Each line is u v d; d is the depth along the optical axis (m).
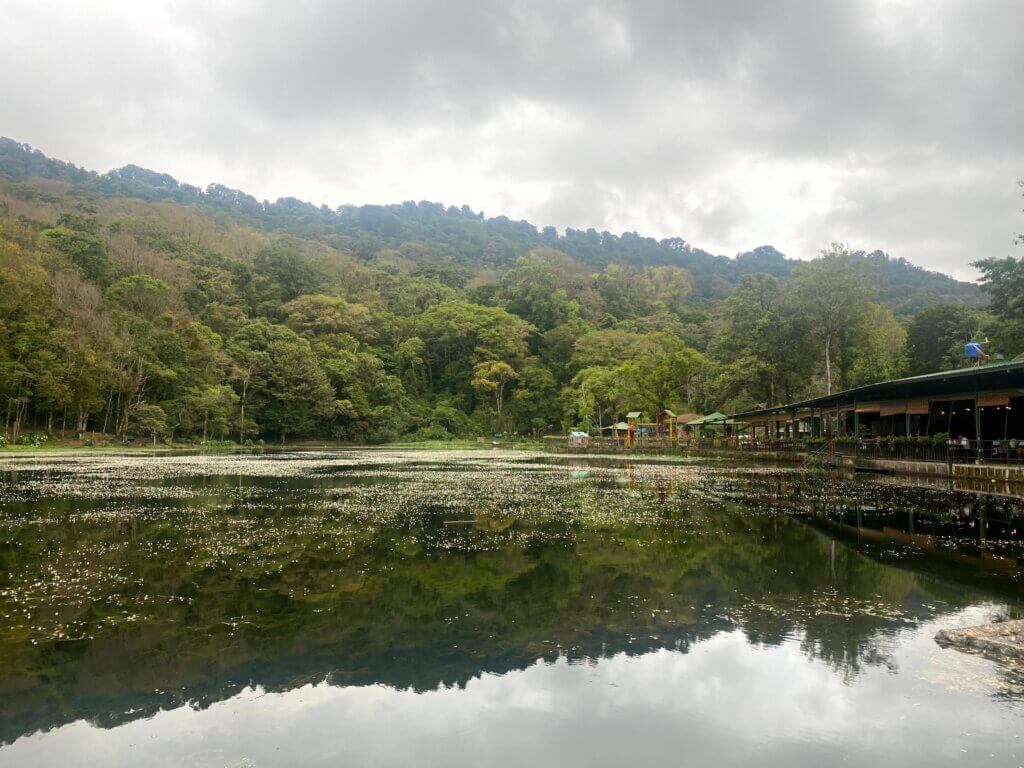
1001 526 16.81
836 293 50.16
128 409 60.12
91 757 5.30
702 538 14.93
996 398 26.41
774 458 42.75
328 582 10.84
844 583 10.94
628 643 8.05
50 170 157.88
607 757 5.37
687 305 151.25
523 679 6.96
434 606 9.52
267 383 78.69
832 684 6.84
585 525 16.67
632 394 69.56
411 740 5.62
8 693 6.53
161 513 18.16
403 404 93.44
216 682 6.84
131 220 105.50
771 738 5.71
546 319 116.31
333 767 5.16
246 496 22.31
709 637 8.26
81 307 59.69
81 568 11.66
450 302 114.56
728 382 55.19
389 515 18.17
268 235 156.00
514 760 5.29
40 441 53.59
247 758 5.30
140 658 7.45
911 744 5.60
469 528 16.11
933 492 24.34
